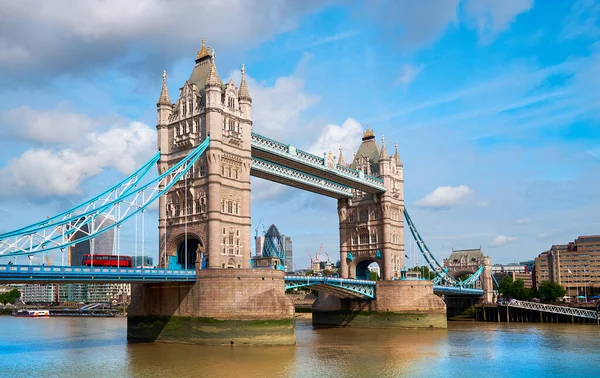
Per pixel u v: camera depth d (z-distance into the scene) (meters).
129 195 85.69
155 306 92.38
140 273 80.50
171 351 79.12
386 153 140.50
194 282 88.06
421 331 118.31
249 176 99.44
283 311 86.19
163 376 61.44
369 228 139.12
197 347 83.06
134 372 63.53
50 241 74.88
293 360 72.56
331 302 136.75
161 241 98.06
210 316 85.06
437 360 74.56
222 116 95.25
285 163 112.31
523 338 102.44
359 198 142.12
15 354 78.44
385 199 137.62
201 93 98.44
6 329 136.00
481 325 136.38
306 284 108.69
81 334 115.88
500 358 76.75
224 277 85.44
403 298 128.12
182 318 88.25
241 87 100.81
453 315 168.25
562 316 142.75
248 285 85.75
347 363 70.94
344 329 124.62
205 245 91.81
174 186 97.56
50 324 158.12
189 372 63.72
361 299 132.75
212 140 92.44
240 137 97.94
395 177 143.62
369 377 62.28
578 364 72.19
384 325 128.38
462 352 82.50
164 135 99.31
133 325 95.56
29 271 69.69
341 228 143.50
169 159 98.62
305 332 115.56
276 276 88.88
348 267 142.00
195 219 93.94
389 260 136.00
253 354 76.81
